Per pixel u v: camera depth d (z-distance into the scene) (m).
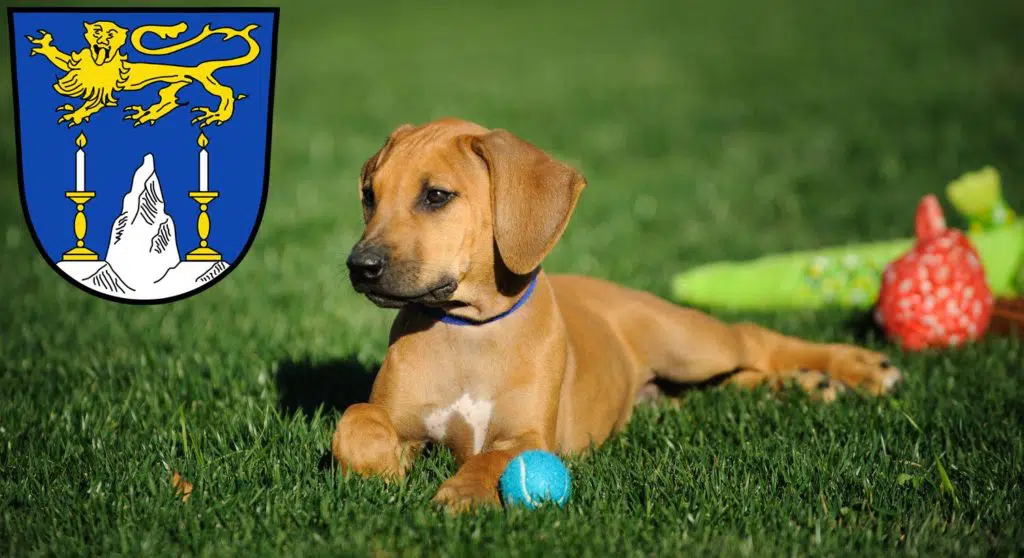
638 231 15.11
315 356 8.84
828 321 10.11
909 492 5.85
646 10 45.38
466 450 6.36
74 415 7.08
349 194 17.75
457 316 6.21
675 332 7.93
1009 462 6.25
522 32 41.19
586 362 6.99
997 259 10.20
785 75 29.97
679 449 6.54
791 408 7.41
